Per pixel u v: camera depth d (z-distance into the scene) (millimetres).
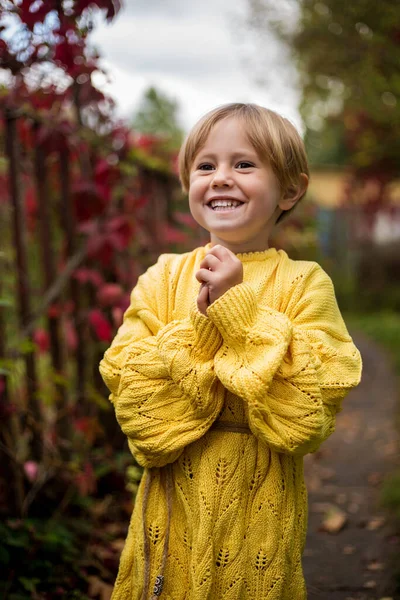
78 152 3068
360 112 10820
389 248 14289
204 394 1652
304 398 1593
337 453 4461
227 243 1867
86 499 2930
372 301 13375
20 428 2799
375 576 2662
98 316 3100
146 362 1706
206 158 1801
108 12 2564
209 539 1625
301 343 1626
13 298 2953
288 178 1840
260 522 1655
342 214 14203
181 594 1689
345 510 3414
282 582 1650
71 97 3006
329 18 7934
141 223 3672
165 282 1911
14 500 2564
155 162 4328
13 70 2559
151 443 1670
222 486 1666
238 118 1787
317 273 1852
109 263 3359
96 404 3291
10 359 2584
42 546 2439
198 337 1687
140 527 1744
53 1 2488
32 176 3299
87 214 3109
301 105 9688
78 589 2391
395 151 11516
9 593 2250
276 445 1584
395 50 7684
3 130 2854
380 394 6266
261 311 1677
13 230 2725
